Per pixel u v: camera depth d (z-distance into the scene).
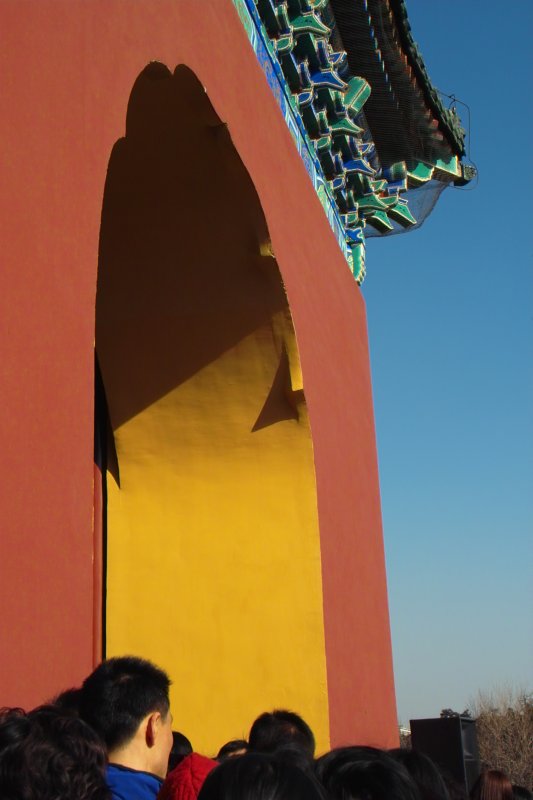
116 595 9.87
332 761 2.91
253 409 9.93
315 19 11.39
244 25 9.66
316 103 12.43
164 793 3.62
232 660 9.59
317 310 11.24
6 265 4.38
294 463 9.93
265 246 9.23
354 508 12.07
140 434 10.09
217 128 8.27
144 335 9.80
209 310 9.65
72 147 5.23
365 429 13.84
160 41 6.92
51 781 2.73
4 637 4.07
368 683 11.52
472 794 5.05
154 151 8.48
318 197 12.47
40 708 3.01
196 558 9.90
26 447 4.41
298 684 9.42
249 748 4.72
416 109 14.56
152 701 3.79
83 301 5.16
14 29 4.69
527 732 34.75
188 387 9.95
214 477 9.98
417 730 13.77
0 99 4.47
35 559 4.38
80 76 5.45
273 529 9.83
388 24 12.80
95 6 5.77
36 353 4.58
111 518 10.04
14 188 4.51
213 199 9.01
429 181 16.12
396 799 2.77
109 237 9.31
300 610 9.62
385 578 13.97
